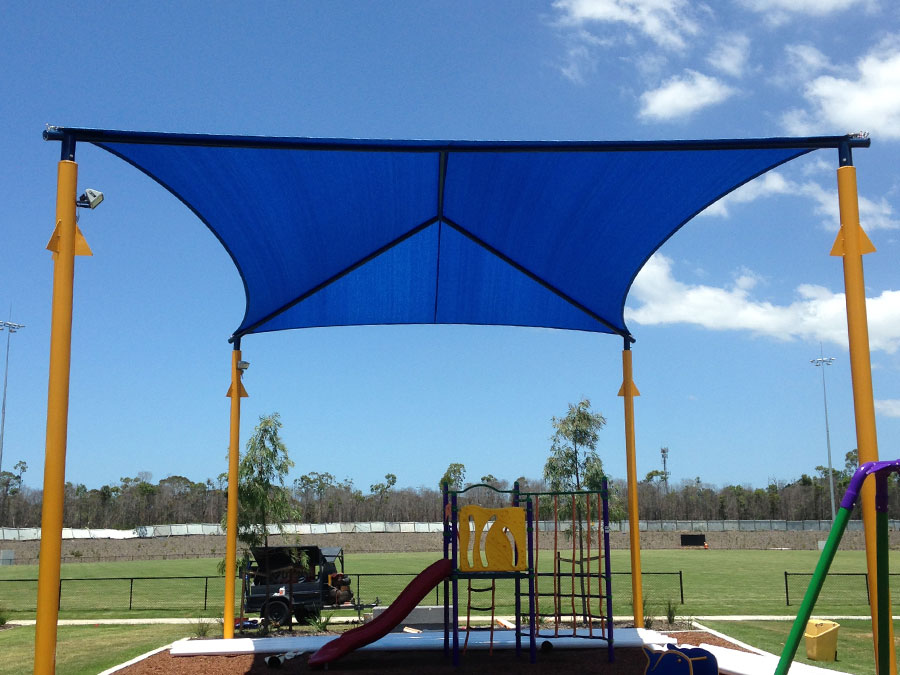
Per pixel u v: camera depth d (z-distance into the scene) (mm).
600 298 11898
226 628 11086
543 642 10148
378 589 23953
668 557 47750
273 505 14547
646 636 10656
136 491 96188
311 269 11320
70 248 6930
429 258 11578
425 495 109000
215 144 7305
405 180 9180
